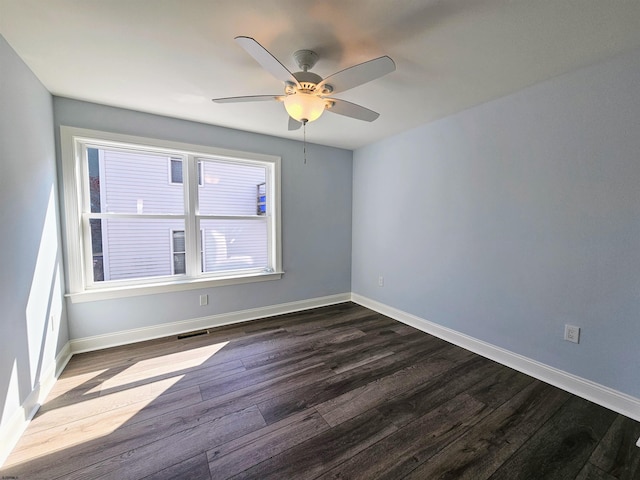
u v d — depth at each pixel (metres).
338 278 4.01
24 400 1.62
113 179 2.68
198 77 2.00
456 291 2.71
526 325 2.20
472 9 1.33
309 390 1.97
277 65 1.42
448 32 1.50
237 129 3.10
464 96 2.28
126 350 2.55
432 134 2.88
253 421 1.67
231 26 1.47
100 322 2.57
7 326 1.48
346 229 4.03
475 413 1.74
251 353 2.51
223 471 1.34
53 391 1.94
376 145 3.59
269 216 3.51
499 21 1.41
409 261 3.20
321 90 1.65
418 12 1.36
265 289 3.44
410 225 3.17
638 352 1.68
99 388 1.98
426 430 1.60
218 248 3.23
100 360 2.36
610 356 1.79
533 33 1.50
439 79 2.00
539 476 1.32
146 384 2.04
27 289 1.72
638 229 1.67
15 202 1.61
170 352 2.52
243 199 3.34
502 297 2.35
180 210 2.98
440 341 2.79
